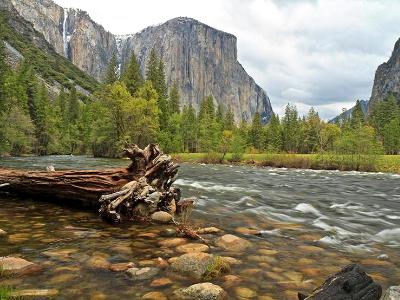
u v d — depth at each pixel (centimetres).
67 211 1095
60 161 4591
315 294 441
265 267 657
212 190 1841
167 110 9238
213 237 858
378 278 635
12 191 1322
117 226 927
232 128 13462
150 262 644
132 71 8756
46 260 638
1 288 473
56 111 11138
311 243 860
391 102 12950
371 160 5147
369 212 1374
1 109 6444
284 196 1747
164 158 1124
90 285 535
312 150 11531
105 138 7150
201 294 500
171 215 1053
